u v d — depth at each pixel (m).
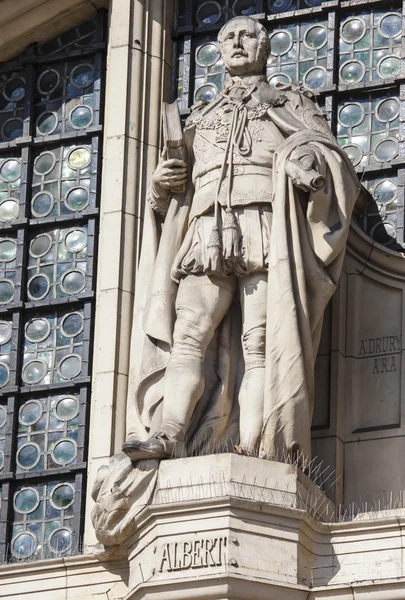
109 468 13.02
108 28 15.53
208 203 13.37
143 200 14.62
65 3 15.67
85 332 14.84
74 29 15.81
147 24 15.17
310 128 13.45
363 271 13.97
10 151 15.68
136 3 15.20
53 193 15.42
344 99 14.84
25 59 15.84
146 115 14.89
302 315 12.94
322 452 13.52
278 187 13.12
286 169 13.09
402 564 12.38
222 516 12.35
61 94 15.68
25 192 15.45
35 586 13.34
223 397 13.22
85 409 14.60
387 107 14.70
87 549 13.72
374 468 13.48
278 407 12.80
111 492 12.85
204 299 13.27
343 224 13.13
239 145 13.44
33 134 15.64
